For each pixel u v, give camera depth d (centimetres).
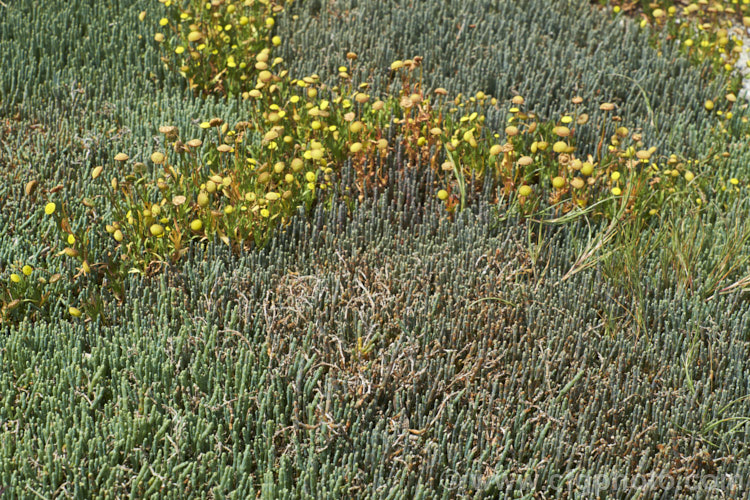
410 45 615
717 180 501
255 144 488
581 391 349
